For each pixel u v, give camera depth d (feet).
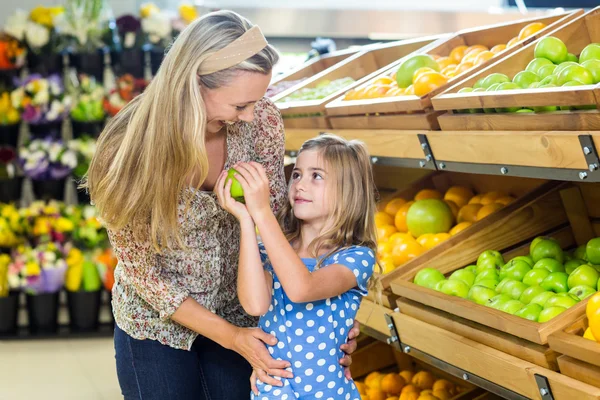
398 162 8.59
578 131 6.11
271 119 6.89
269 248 6.18
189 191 6.20
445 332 7.54
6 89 17.43
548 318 6.48
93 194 6.22
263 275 6.31
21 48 17.19
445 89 7.99
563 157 6.19
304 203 7.06
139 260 6.38
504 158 6.88
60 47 17.39
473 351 7.11
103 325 17.28
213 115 5.87
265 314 6.82
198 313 6.49
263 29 19.44
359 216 7.13
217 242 6.70
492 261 8.28
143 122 5.88
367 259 6.82
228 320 7.39
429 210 9.70
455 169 7.70
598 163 5.91
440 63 10.05
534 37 8.52
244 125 6.63
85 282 16.79
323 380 6.66
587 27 8.32
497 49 9.58
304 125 10.72
